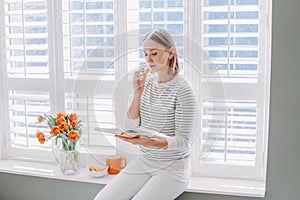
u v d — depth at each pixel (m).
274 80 2.24
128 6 2.56
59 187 2.67
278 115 2.26
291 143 2.26
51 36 2.71
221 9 2.40
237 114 2.47
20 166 2.82
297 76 2.21
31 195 2.76
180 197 2.45
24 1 2.73
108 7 2.60
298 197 2.29
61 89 2.75
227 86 2.46
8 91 2.87
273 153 2.29
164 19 2.52
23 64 2.85
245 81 2.44
